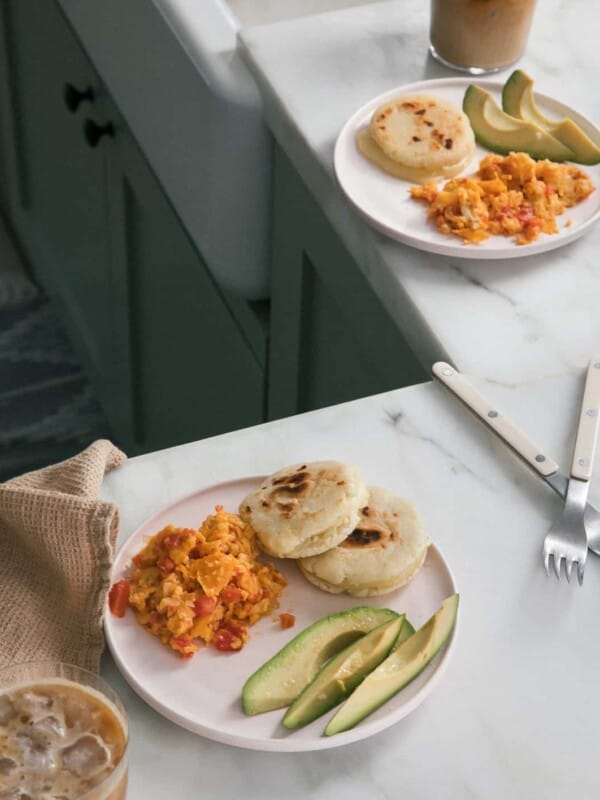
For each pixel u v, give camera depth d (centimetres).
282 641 87
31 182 236
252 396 170
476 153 132
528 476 102
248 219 154
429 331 114
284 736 80
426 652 84
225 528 91
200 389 188
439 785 81
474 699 85
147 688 83
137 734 83
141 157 176
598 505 99
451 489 101
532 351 113
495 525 98
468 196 122
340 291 139
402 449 104
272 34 146
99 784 70
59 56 196
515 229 122
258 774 81
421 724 84
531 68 145
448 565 92
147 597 88
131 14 157
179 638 86
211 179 151
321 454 103
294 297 152
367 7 152
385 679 83
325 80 141
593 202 127
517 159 126
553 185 127
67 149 208
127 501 98
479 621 90
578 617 91
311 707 82
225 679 85
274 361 162
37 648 86
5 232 256
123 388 219
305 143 133
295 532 90
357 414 107
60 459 230
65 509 88
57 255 233
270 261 159
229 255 158
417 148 128
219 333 173
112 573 88
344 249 135
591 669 88
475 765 82
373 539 91
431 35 145
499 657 88
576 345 114
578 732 84
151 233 184
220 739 80
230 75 142
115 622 87
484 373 110
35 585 90
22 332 240
